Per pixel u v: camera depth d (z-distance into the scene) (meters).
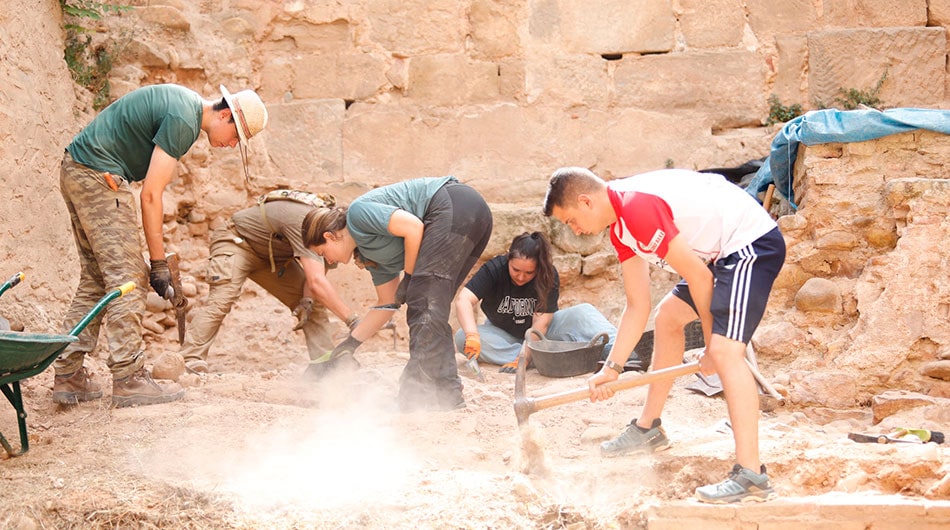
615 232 3.83
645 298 3.91
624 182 3.81
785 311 5.87
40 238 6.29
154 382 5.11
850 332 5.46
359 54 8.17
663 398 4.16
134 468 3.97
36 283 6.16
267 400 5.29
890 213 5.69
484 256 7.70
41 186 6.39
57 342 3.91
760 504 3.43
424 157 8.09
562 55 8.16
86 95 7.41
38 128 6.43
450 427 4.66
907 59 8.03
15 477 3.85
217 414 4.79
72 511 3.55
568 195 3.76
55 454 4.20
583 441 4.48
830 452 3.87
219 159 7.93
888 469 3.75
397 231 5.03
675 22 8.19
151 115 4.92
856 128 5.80
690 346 6.00
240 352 7.53
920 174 5.81
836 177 5.85
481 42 8.17
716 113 8.12
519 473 3.87
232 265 6.23
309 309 6.46
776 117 8.10
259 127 5.15
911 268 5.43
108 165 4.90
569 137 8.11
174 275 5.12
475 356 6.16
